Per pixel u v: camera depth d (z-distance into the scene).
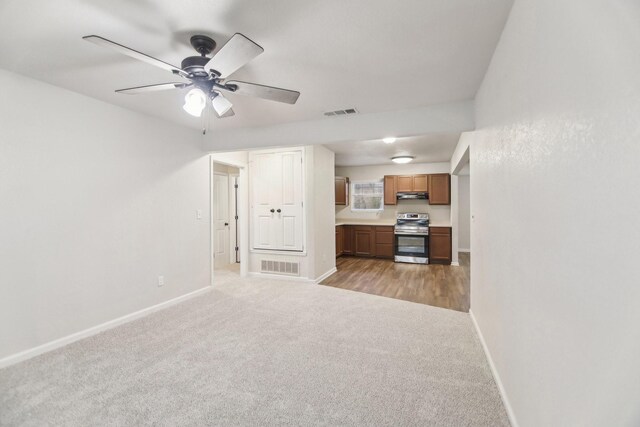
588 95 0.86
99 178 2.95
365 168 7.78
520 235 1.51
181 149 3.89
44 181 2.53
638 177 0.65
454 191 6.36
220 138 4.14
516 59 1.53
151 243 3.48
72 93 2.72
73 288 2.73
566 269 1.02
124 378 2.14
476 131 2.85
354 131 3.44
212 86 2.00
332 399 1.92
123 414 1.77
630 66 0.67
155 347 2.61
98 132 2.93
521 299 1.51
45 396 1.93
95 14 1.61
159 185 3.59
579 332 0.93
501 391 1.93
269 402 1.89
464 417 1.76
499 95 1.91
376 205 7.77
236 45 1.53
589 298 0.87
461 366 2.32
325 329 3.02
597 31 0.80
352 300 3.96
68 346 2.62
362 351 2.56
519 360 1.55
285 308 3.64
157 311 3.52
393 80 2.50
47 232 2.55
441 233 6.54
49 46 1.94
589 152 0.86
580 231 0.92
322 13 1.62
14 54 2.04
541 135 1.22
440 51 2.03
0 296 2.27
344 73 2.36
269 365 2.33
